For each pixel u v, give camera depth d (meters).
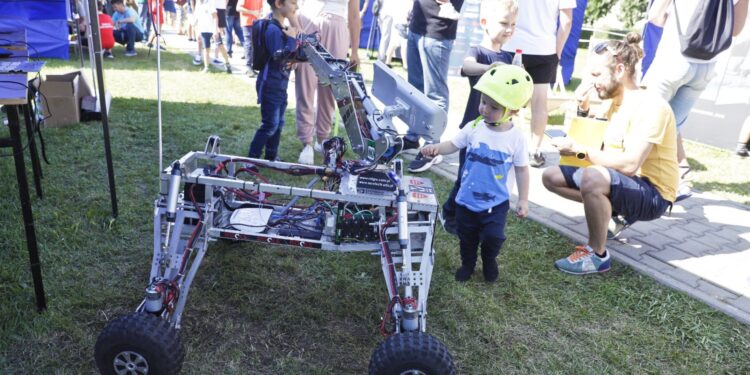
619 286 3.70
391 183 2.76
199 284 3.35
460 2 5.20
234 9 11.65
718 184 5.79
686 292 3.64
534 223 4.54
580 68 13.52
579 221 4.65
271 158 5.21
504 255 4.00
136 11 12.38
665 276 3.83
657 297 3.59
